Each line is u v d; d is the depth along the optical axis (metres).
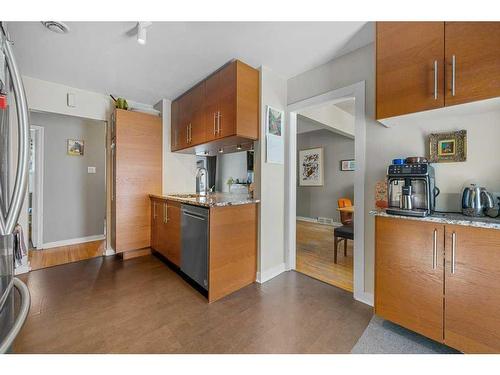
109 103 3.28
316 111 3.62
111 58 2.26
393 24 1.56
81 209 3.95
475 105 1.33
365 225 2.06
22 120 0.66
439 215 1.48
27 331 1.62
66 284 2.38
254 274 2.47
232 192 3.40
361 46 2.07
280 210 2.69
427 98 1.42
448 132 1.63
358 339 1.57
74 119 3.88
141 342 1.52
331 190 5.65
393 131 1.89
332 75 2.30
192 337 1.58
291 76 2.65
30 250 3.49
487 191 1.49
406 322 1.50
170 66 2.41
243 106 2.31
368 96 2.04
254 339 1.56
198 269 2.22
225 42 2.00
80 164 3.94
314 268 2.83
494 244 1.19
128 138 3.09
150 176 3.30
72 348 1.46
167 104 3.46
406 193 1.62
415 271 1.46
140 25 1.70
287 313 1.87
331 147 5.64
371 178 2.03
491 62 1.20
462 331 1.29
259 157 2.47
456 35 1.31
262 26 1.79
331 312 1.89
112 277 2.55
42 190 3.58
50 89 2.81
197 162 3.88
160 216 3.04
